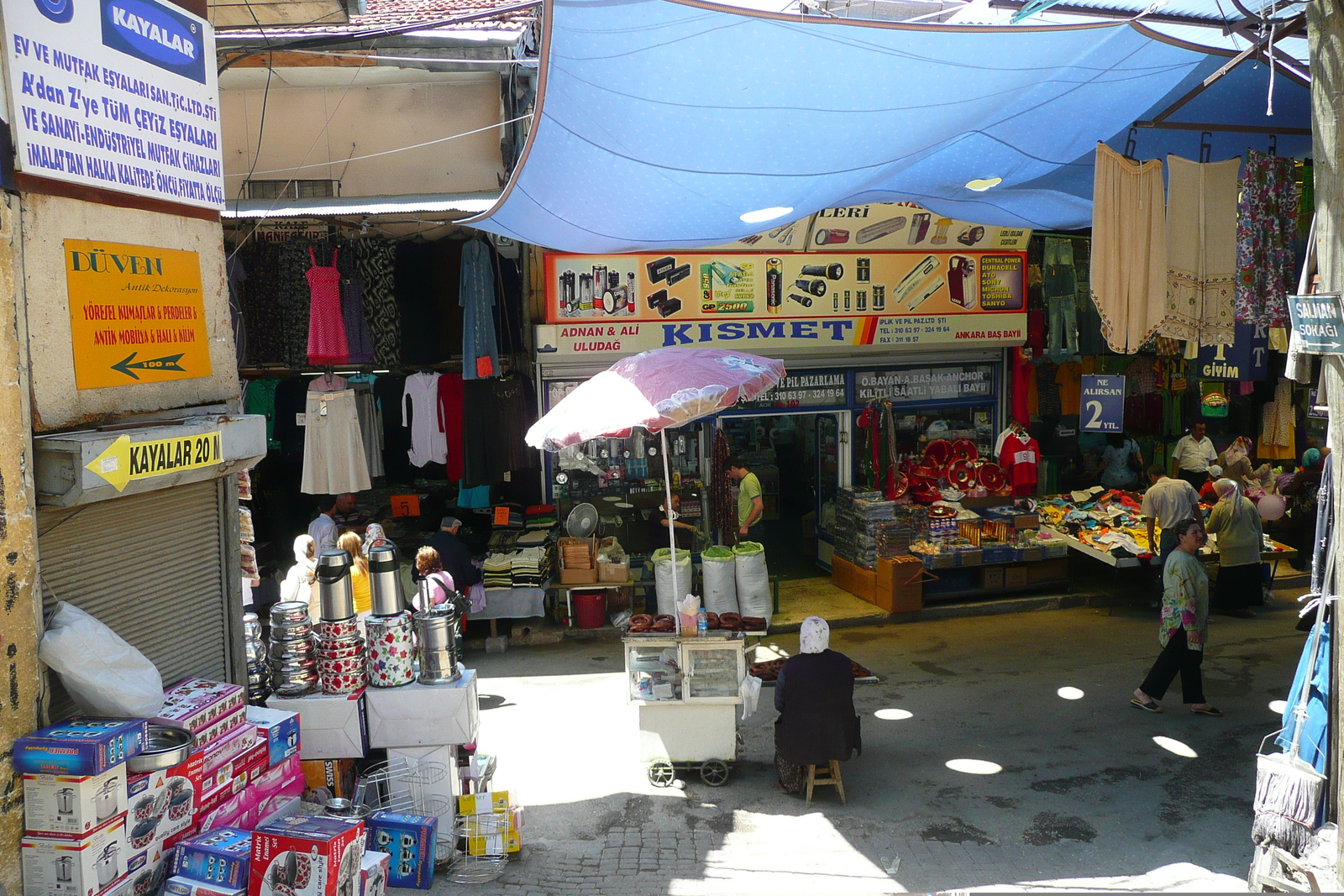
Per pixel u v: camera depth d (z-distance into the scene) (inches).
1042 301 483.5
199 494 208.8
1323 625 190.1
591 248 331.3
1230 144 296.5
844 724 259.6
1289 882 179.5
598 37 169.9
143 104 188.9
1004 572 455.8
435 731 225.5
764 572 420.5
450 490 484.4
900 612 433.1
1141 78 227.9
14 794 150.9
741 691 274.4
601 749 301.6
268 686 244.8
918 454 490.0
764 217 288.4
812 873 222.4
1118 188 237.6
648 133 214.1
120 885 157.3
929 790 268.8
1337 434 163.5
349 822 173.2
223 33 358.9
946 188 313.4
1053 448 550.3
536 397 442.9
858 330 453.1
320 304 392.5
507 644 411.5
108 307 179.2
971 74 200.2
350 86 441.4
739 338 440.8
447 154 447.2
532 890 214.1
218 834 173.5
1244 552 428.8
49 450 157.6
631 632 281.3
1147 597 462.6
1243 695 336.8
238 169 444.1
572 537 424.8
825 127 216.1
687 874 222.4
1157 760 285.3
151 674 166.9
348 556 229.9
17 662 153.0
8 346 152.3
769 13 163.5
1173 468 548.4
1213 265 248.1
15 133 153.4
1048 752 293.1
